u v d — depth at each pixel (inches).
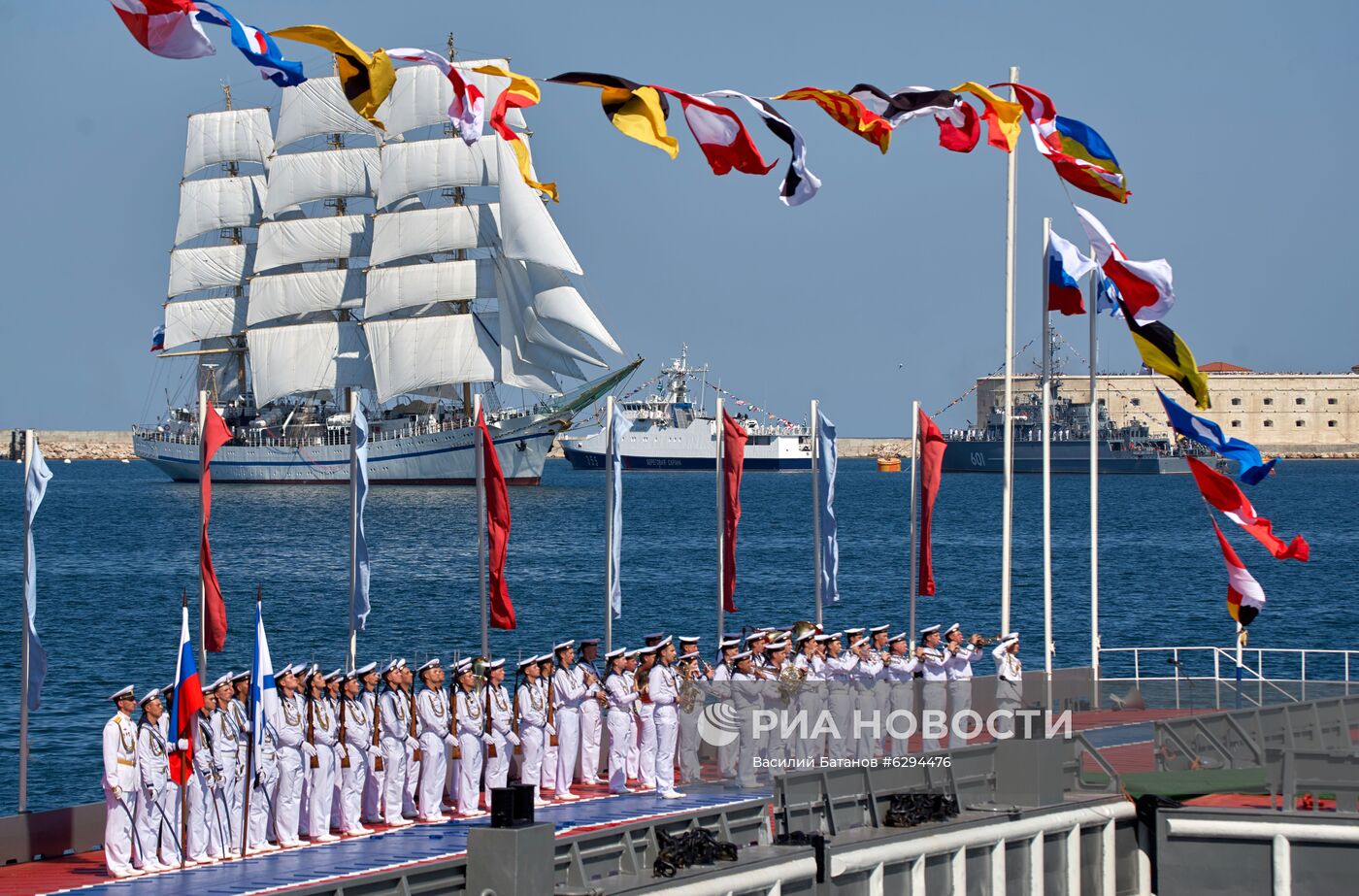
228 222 7849.4
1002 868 1112.8
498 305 7327.8
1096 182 1502.2
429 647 3006.9
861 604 3747.5
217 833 1054.4
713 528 6043.3
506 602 1408.7
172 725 1048.2
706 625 3339.1
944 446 1608.0
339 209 7667.3
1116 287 1599.4
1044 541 1695.4
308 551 5002.5
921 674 1395.2
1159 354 1512.1
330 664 2797.7
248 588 3959.2
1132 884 1194.6
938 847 1080.8
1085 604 3747.5
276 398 7652.6
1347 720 1362.0
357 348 7588.6
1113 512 7352.4
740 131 1018.1
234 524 6166.3
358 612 1413.6
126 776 997.8
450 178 7126.0
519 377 7273.6
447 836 1114.1
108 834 997.8
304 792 1127.6
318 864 1018.7
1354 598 3841.0
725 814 1010.1
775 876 978.7
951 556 4992.6
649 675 1233.4
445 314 7367.1
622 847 939.3
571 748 1221.7
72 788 1840.6
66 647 2950.3
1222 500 1488.7
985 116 1601.9
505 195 6998.0
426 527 5944.9
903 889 1074.7
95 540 5511.8
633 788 1248.2
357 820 1128.2
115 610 3523.6
